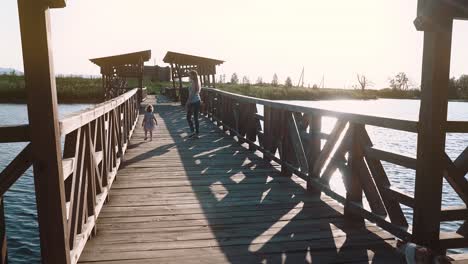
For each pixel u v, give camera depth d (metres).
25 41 2.07
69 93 56.59
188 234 3.66
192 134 9.90
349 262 3.10
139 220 4.03
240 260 3.12
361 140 3.89
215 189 5.29
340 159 4.34
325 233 3.72
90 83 65.31
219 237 3.60
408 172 16.78
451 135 30.73
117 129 6.57
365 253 3.27
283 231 3.77
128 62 23.39
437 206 2.92
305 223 4.01
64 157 2.72
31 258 7.81
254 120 8.23
